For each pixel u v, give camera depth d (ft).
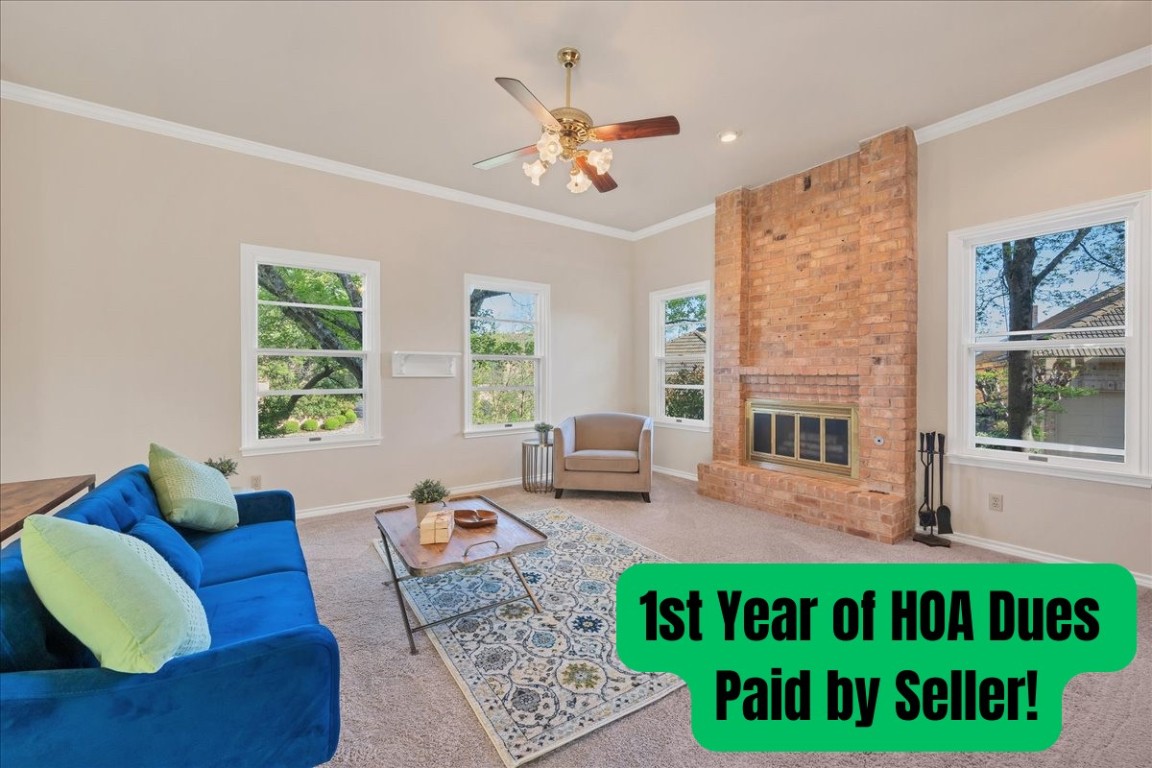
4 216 9.32
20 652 3.54
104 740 3.44
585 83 9.15
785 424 13.66
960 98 9.71
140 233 10.43
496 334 15.87
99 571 3.63
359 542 10.57
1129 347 8.68
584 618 7.43
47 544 3.63
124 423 10.34
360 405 13.34
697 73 8.86
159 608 3.71
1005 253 10.14
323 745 4.13
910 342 11.00
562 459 14.20
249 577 6.03
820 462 12.78
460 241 14.78
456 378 14.70
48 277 9.66
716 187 14.40
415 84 9.19
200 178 11.02
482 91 9.41
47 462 9.69
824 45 8.09
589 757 4.82
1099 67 8.64
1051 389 9.64
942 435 10.77
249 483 11.64
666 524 11.86
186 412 10.94
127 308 10.34
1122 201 8.56
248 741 3.86
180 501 7.07
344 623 7.29
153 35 7.84
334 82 9.12
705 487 14.61
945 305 10.74
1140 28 7.68
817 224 12.87
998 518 10.12
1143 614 7.58
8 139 9.32
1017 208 9.71
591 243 17.81
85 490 8.91
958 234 10.52
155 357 10.62
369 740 4.99
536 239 16.43
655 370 18.30
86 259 9.96
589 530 11.39
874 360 11.40
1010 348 10.02
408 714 5.37
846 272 12.28
